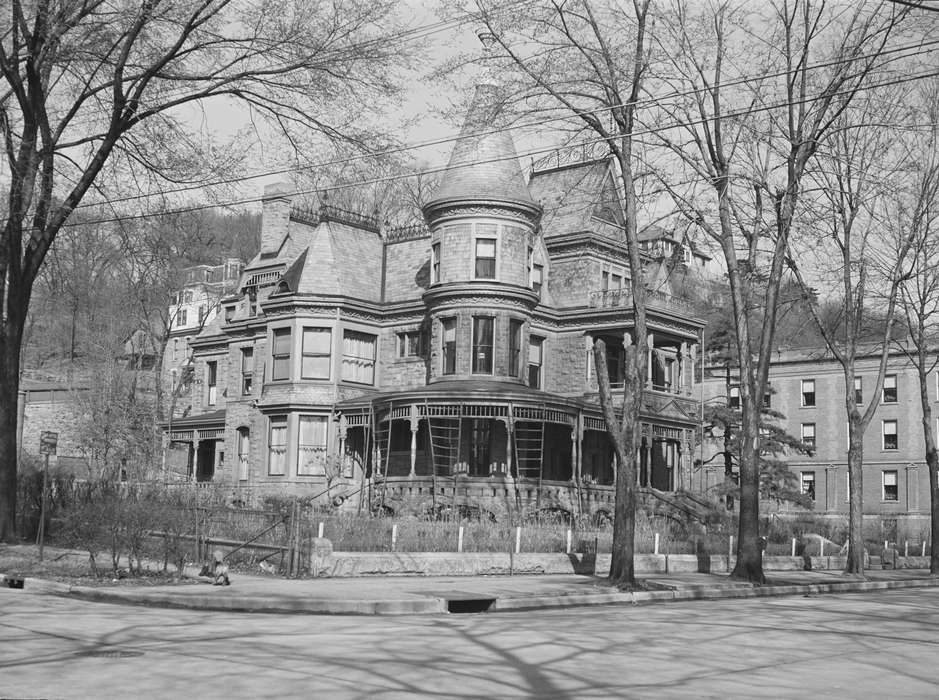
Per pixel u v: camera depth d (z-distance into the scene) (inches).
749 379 1139.3
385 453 1713.8
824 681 434.3
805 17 1061.8
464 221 1659.7
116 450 1882.4
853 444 1434.5
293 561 919.7
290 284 1825.8
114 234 1882.4
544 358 1795.0
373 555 960.3
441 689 378.0
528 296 1663.4
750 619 705.6
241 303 2050.9
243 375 1950.1
